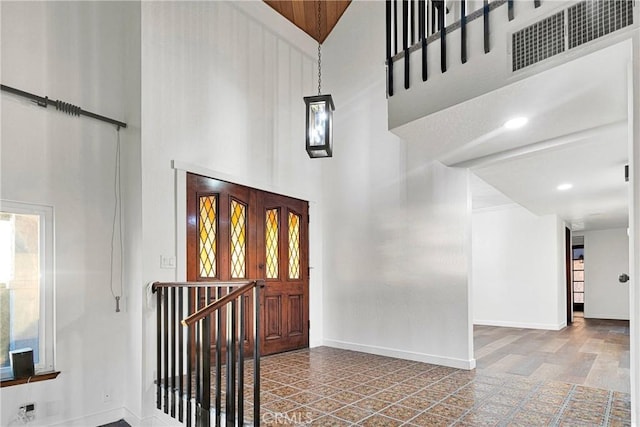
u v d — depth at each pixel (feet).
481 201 24.64
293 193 16.81
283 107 16.72
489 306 27.43
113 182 11.73
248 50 15.34
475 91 8.52
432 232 14.66
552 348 17.92
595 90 8.08
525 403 10.09
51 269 10.36
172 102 12.39
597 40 6.77
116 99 12.05
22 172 10.01
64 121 10.85
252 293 14.67
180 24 12.89
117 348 11.36
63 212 10.68
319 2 17.48
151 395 10.78
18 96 10.02
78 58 11.30
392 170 16.05
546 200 21.12
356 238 16.99
